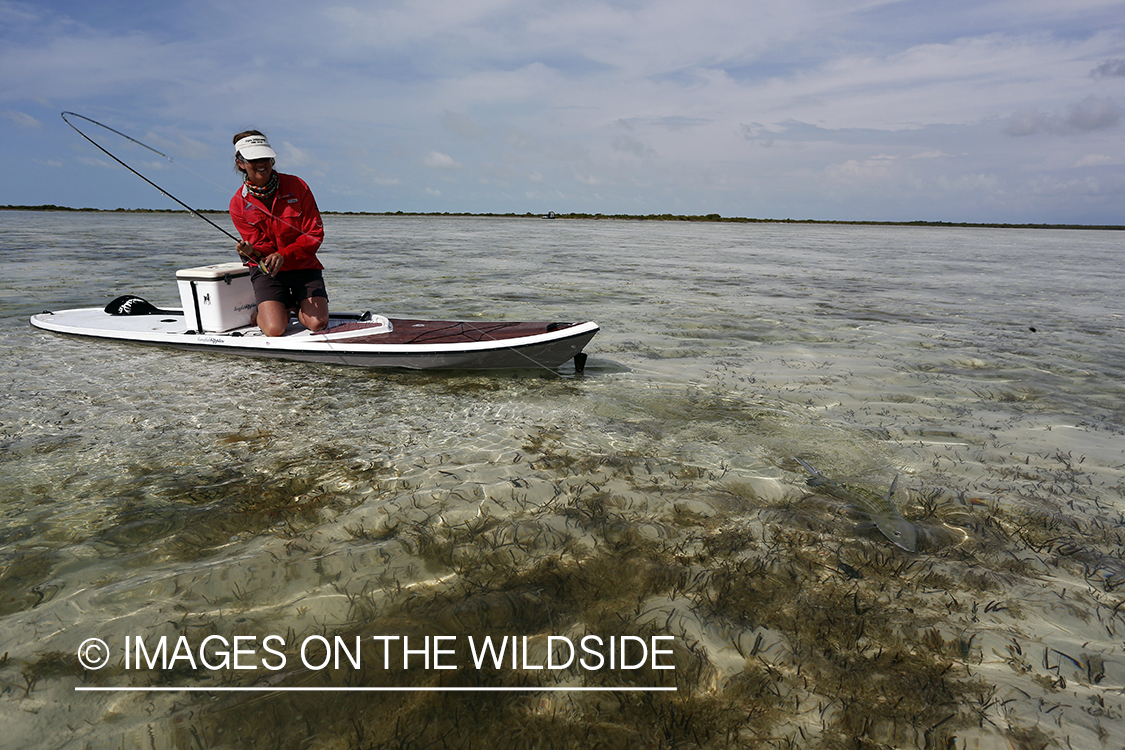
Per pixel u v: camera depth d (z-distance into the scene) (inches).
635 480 124.6
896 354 237.8
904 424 160.6
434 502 113.6
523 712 66.4
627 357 228.2
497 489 119.3
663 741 63.4
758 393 185.6
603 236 1224.2
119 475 122.8
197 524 104.5
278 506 111.4
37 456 130.7
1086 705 69.5
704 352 237.1
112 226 1211.9
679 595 87.5
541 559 95.7
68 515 106.7
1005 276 563.5
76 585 87.2
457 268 522.0
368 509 110.7
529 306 329.7
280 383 186.9
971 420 164.6
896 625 82.4
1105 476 130.8
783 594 88.5
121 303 251.8
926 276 550.3
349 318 222.8
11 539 98.7
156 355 213.6
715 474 128.3
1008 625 83.1
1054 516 113.2
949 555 99.8
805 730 65.2
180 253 603.2
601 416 163.5
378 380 193.3
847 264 668.1
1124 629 82.9
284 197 191.0
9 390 172.9
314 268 208.7
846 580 92.3
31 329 247.4
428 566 93.2
